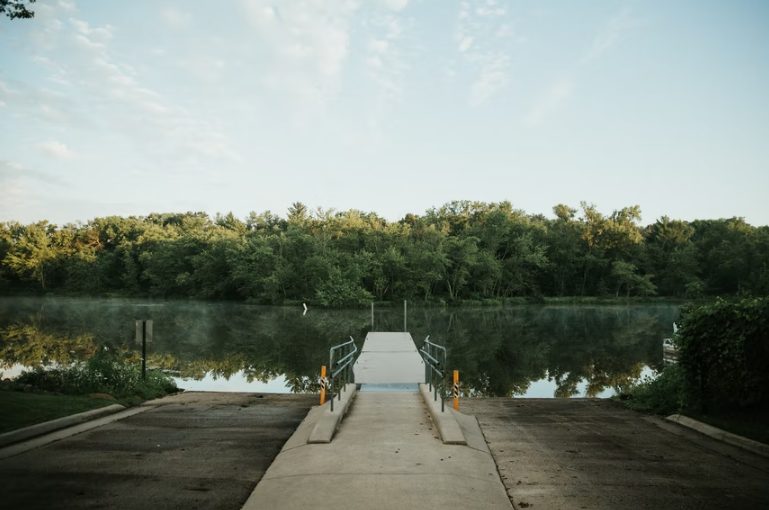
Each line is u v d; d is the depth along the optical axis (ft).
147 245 309.22
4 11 37.83
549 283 293.02
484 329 133.39
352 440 25.31
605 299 269.44
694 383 33.24
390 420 30.14
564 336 116.47
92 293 304.50
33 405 30.96
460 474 20.40
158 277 281.95
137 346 91.30
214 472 21.08
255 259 237.25
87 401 34.06
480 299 255.91
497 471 21.91
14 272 313.12
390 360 54.54
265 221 377.91
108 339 100.94
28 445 24.39
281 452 23.77
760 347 28.14
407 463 21.57
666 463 23.38
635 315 186.60
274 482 19.40
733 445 26.81
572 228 293.43
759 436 27.35
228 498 18.22
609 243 291.79
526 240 262.67
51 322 138.92
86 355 77.56
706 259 280.51
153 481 19.83
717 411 31.71
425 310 215.31
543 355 85.76
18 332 112.57
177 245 282.97
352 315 181.16
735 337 29.86
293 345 95.71
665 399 37.50
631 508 17.98
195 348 90.27
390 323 149.69
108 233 339.16
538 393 55.16
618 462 23.53
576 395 54.03
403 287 240.12
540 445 26.63
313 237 242.37
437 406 31.94
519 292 282.56
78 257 309.63
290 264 231.71
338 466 21.15
